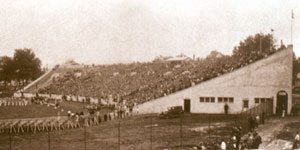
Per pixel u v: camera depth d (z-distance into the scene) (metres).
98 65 113.00
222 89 56.59
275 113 52.69
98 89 86.62
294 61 96.25
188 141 33.00
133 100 66.62
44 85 104.75
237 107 55.53
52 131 42.81
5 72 113.31
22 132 42.09
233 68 59.81
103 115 58.97
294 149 28.84
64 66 119.12
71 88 94.62
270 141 32.91
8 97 90.62
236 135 30.06
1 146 32.44
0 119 50.09
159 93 66.06
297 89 96.31
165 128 41.50
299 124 42.38
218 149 28.20
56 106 69.06
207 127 41.19
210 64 75.19
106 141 34.31
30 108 67.38
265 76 53.84
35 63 117.31
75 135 38.62
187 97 59.00
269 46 104.56
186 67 81.75
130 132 39.44
